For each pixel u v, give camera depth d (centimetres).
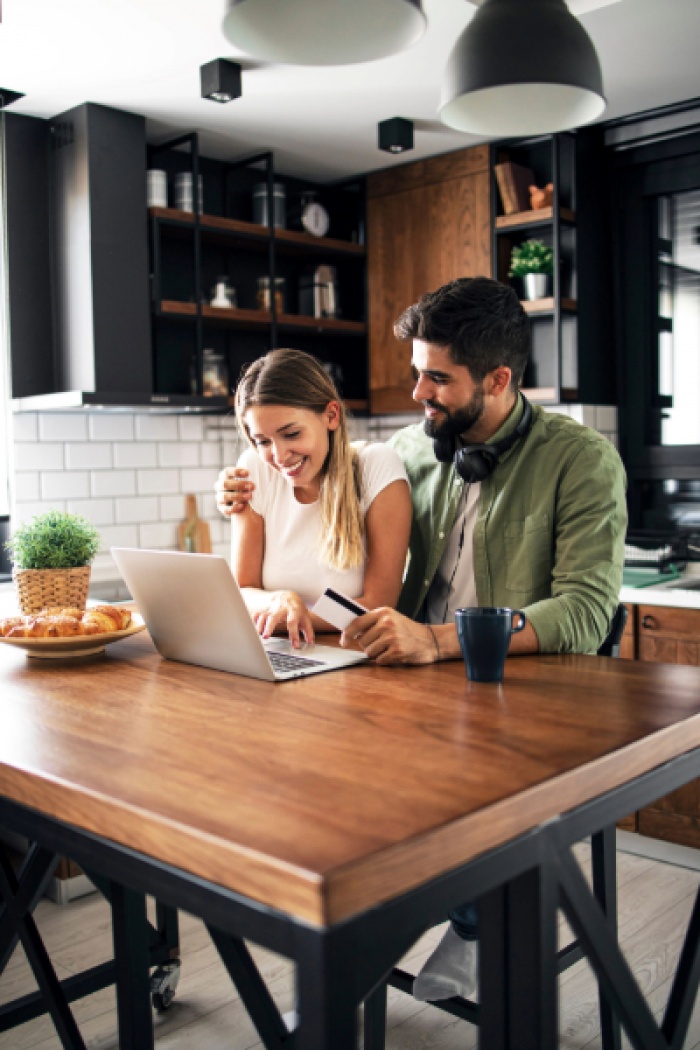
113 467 395
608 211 411
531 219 383
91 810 98
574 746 111
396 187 434
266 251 436
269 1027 140
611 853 181
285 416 182
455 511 200
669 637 323
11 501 366
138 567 161
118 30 286
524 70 177
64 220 363
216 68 310
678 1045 132
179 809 92
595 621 171
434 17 277
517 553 190
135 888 95
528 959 100
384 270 441
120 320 361
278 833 85
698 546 372
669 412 404
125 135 360
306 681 148
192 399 362
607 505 181
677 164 391
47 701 141
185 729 122
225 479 201
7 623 177
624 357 414
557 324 376
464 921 187
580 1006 229
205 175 418
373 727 120
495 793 95
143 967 136
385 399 445
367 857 80
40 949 153
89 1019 225
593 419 400
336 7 171
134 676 157
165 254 405
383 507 196
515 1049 102
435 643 160
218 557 144
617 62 325
